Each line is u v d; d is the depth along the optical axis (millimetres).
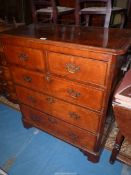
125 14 2031
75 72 1119
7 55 1447
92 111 1213
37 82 1393
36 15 2145
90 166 1500
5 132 1892
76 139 1488
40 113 1604
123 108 1060
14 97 2244
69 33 1312
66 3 2604
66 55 1093
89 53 995
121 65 1256
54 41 1087
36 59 1263
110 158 1491
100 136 1342
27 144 1734
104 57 957
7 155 1623
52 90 1340
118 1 3145
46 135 1833
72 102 1279
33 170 1483
